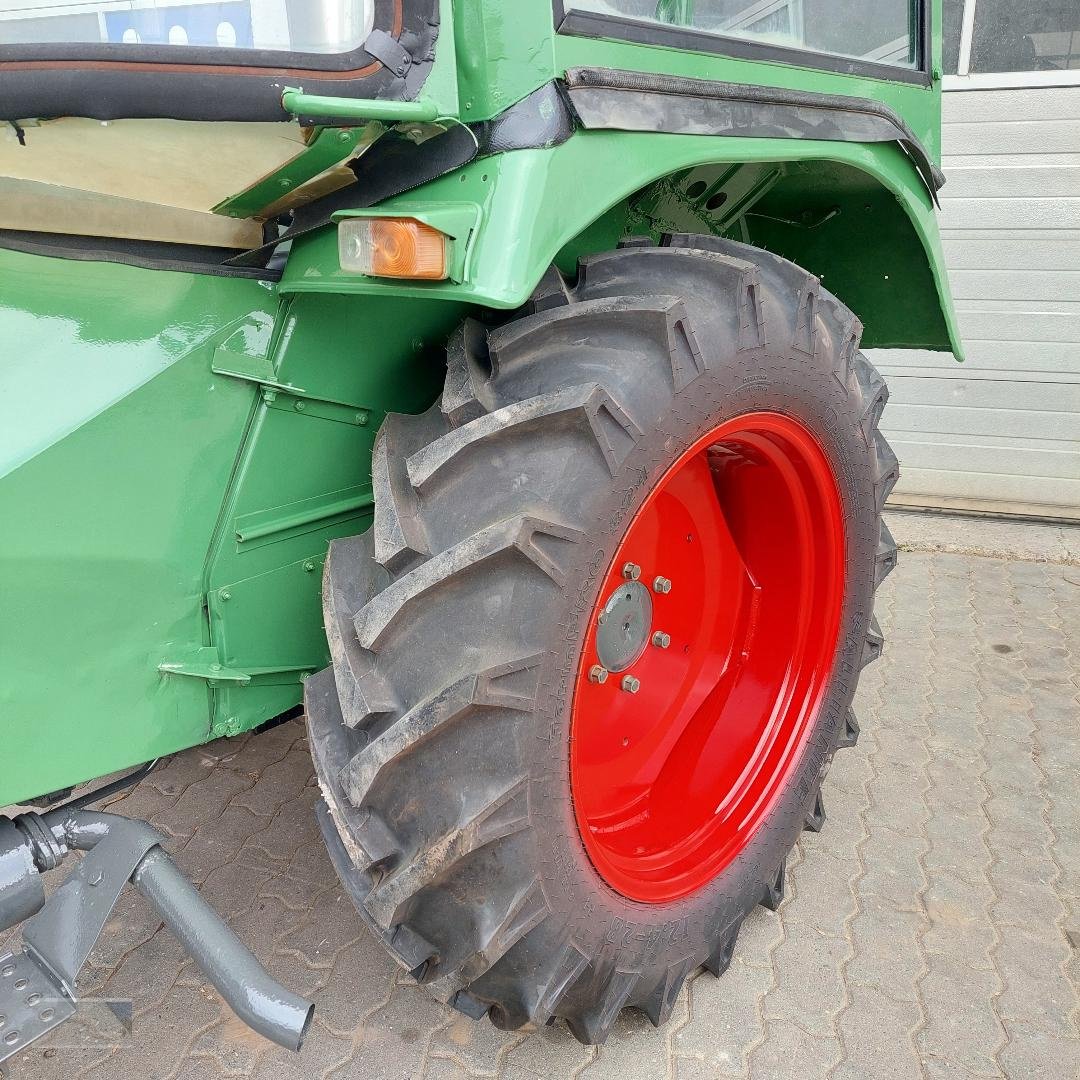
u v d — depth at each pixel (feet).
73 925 4.59
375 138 4.01
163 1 4.09
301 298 4.80
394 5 3.67
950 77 14.08
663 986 6.25
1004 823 8.80
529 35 4.03
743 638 7.61
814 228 7.92
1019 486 15.61
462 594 4.60
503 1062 6.36
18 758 4.42
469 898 4.94
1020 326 14.79
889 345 8.74
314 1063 6.36
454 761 4.67
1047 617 12.89
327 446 5.25
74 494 4.26
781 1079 6.27
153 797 8.98
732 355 5.21
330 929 7.45
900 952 7.32
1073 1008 6.83
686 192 6.47
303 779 9.29
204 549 4.85
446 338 5.57
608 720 6.87
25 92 3.54
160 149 3.92
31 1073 6.28
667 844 6.68
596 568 4.79
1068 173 13.93
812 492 6.72
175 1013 6.74
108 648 4.60
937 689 11.11
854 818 8.86
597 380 4.68
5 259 4.12
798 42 6.35
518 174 4.04
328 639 4.83
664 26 4.75
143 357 4.39
